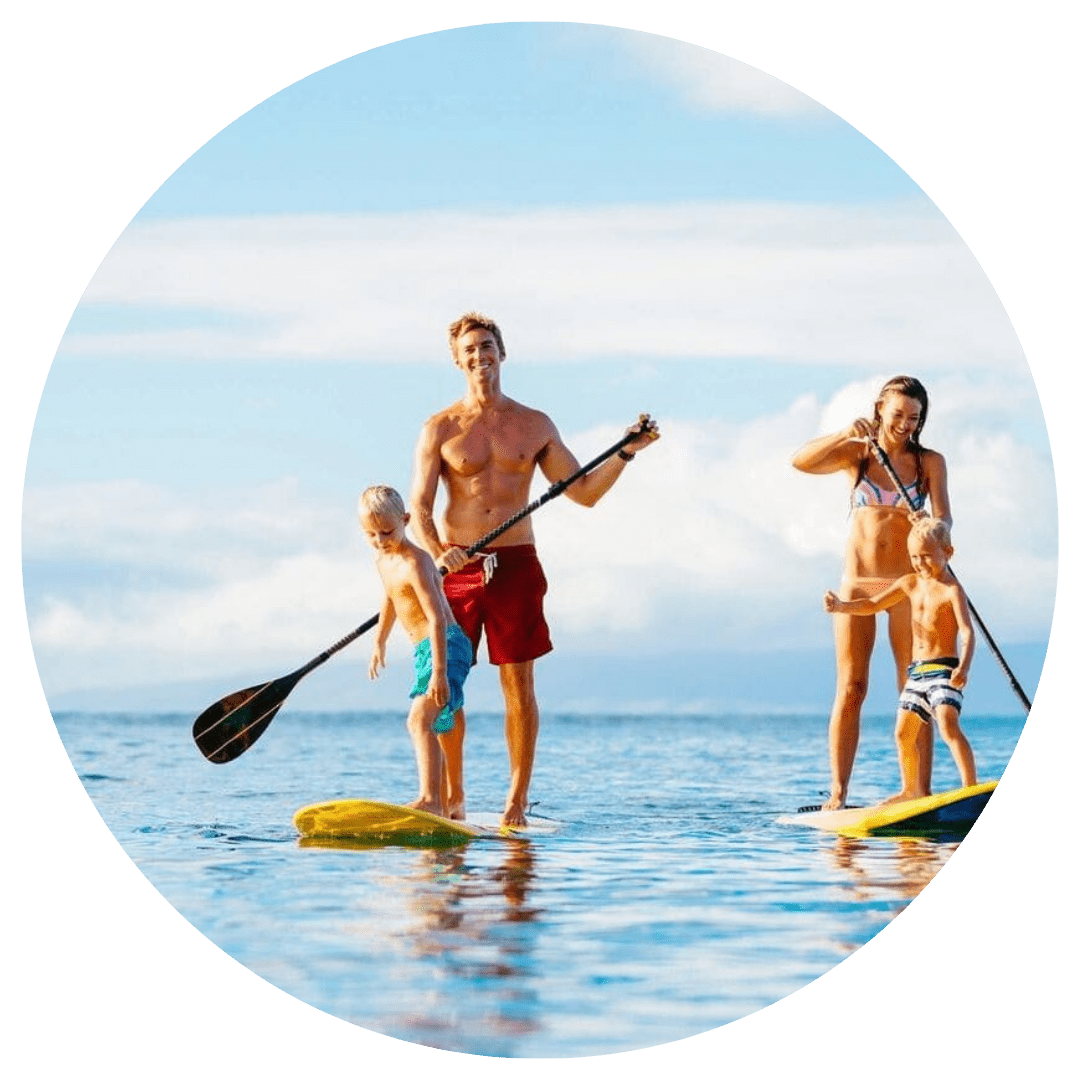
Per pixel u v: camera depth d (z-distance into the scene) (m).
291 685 13.23
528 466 13.36
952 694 13.12
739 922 10.81
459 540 13.34
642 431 13.23
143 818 13.71
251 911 10.95
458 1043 9.73
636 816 14.12
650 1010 9.80
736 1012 9.77
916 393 13.53
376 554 12.96
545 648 13.36
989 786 13.01
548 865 11.99
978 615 13.36
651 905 11.09
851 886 11.46
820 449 13.63
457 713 13.36
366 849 12.39
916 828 13.20
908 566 13.57
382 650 13.24
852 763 13.94
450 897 11.23
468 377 13.35
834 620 13.88
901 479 13.64
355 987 10.00
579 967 10.23
